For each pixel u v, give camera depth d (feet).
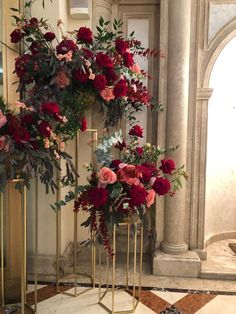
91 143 7.07
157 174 5.98
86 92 6.65
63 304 6.70
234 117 9.92
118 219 5.47
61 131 6.36
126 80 7.14
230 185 10.19
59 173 6.86
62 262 7.92
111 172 5.26
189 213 8.61
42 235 7.92
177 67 7.84
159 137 8.27
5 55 6.77
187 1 7.71
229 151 10.01
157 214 8.47
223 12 8.01
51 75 6.40
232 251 9.29
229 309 6.63
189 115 8.31
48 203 7.83
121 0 8.76
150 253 9.11
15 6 6.81
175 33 7.77
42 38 6.55
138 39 8.89
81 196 5.52
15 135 5.27
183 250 8.26
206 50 8.13
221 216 10.17
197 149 8.46
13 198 6.86
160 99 8.18
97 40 7.12
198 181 8.52
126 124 8.92
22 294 6.12
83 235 8.84
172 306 6.68
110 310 6.41
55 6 7.38
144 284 7.59
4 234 6.92
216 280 7.90
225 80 9.37
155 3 8.75
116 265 8.65
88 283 7.63
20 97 6.95
